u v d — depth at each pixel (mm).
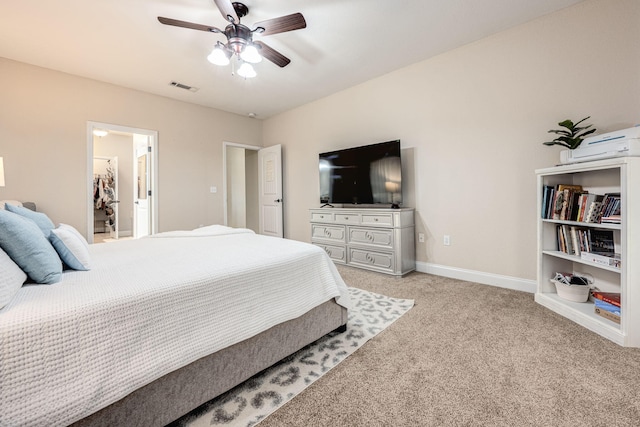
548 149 2391
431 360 1502
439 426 1068
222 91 3896
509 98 2574
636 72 2006
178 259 1521
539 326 1862
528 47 2455
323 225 3861
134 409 965
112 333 924
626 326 1589
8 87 2947
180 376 1083
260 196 5258
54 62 3029
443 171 3027
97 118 3477
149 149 4020
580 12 2205
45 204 3148
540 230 2232
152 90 3816
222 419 1124
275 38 2633
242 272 1330
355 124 3812
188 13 2256
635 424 1058
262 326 1331
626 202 1583
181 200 4230
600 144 1764
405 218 3127
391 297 2453
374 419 1109
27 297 950
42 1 2098
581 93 2221
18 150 3002
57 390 802
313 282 1674
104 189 6609
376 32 2566
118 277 1192
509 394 1231
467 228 2885
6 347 753
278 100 4293
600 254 1872
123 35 2545
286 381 1355
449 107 2949
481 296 2439
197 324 1133
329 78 3537
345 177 3760
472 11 2295
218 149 4652
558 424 1063
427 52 2949
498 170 2664
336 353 1593
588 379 1318
